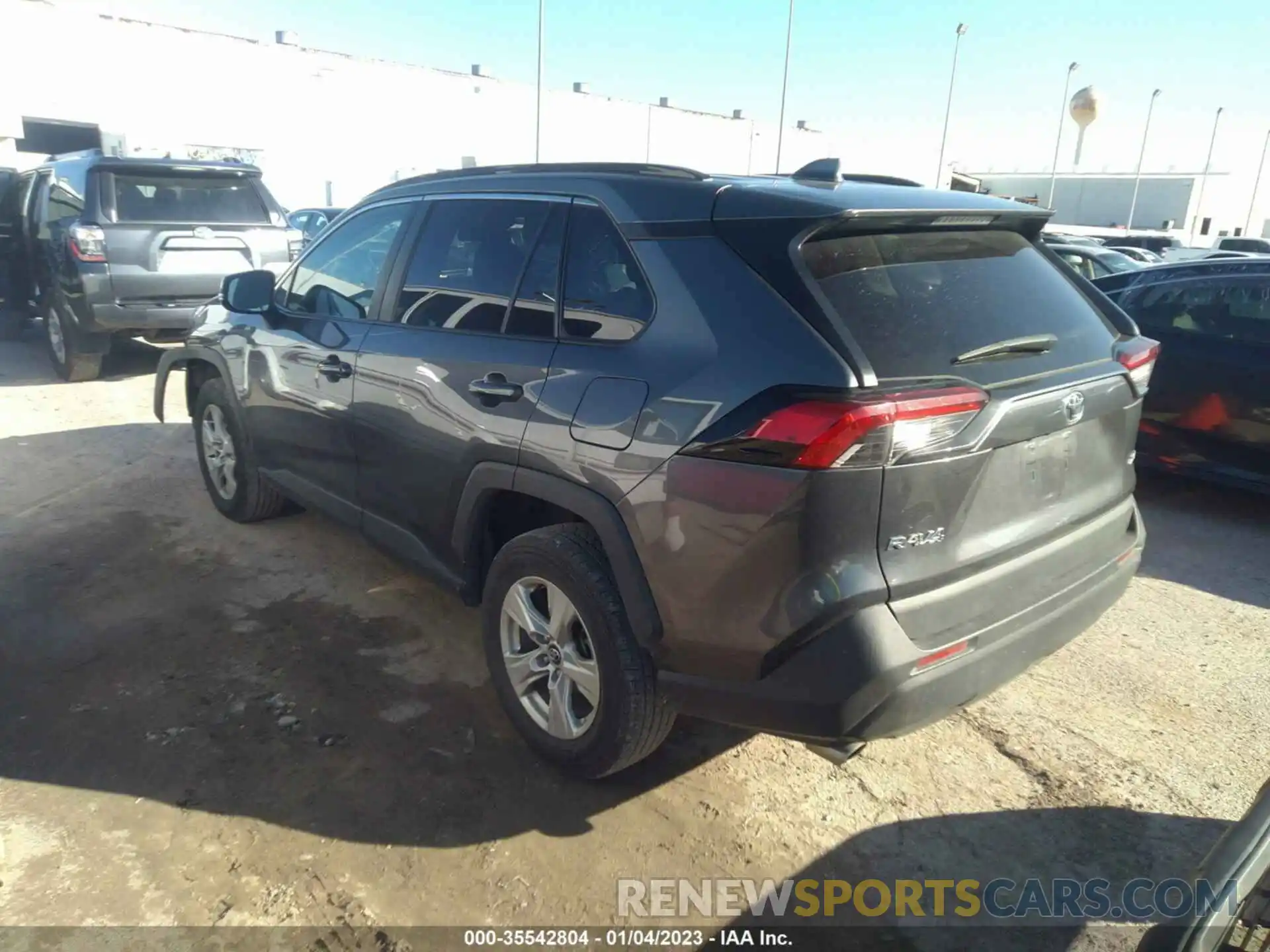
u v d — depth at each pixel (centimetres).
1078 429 262
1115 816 281
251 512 480
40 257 862
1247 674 367
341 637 378
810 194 248
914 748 313
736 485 222
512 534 328
